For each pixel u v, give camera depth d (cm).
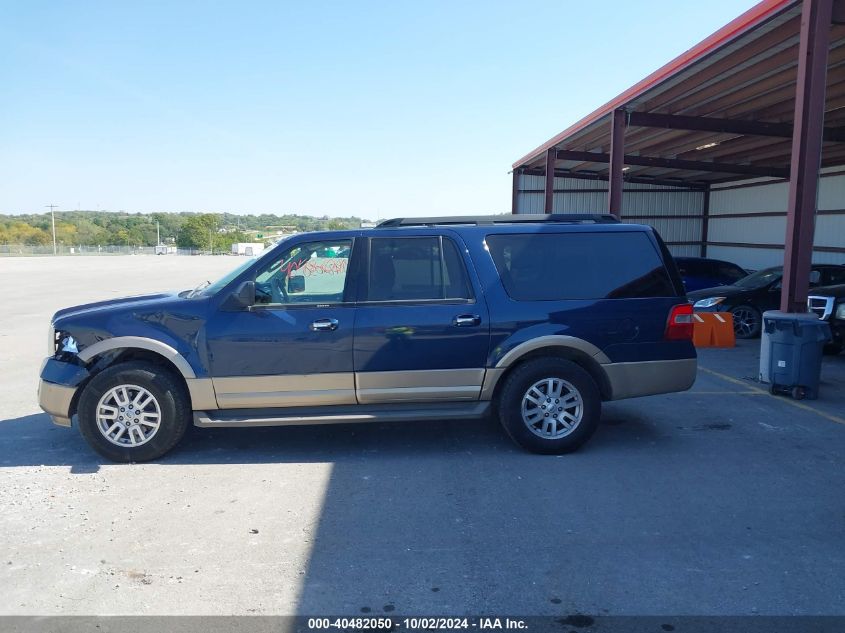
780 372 773
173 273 3775
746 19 942
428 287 570
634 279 581
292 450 590
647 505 460
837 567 372
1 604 340
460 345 562
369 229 578
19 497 483
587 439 571
